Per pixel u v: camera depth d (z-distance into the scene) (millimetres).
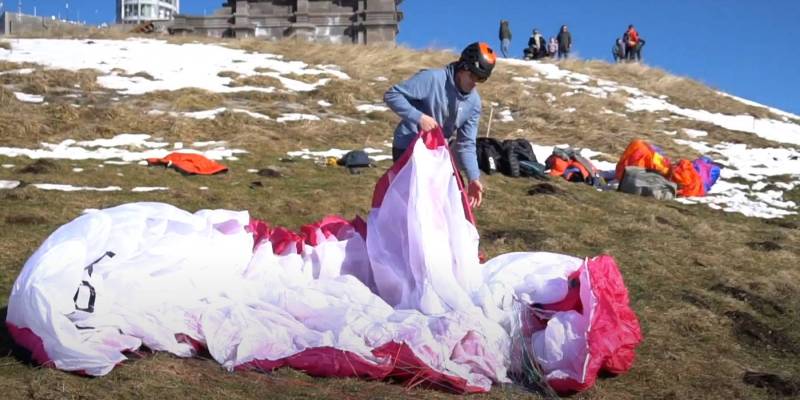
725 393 4727
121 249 4594
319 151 12672
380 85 18578
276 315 4574
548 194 10438
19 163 10562
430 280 4727
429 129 5109
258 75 17969
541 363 4453
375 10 31484
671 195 11477
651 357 5199
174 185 9875
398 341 4363
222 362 4430
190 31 32375
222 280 4758
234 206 8883
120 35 23766
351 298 4781
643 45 31031
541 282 4898
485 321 4543
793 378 5008
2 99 13992
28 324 4297
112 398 3967
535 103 18156
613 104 19281
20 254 6559
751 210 11117
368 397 4160
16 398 3908
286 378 4332
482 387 4352
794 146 16969
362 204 9266
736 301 6598
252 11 32375
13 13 42500
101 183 9711
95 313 4340
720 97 22141
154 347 4465
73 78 16250
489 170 11648
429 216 4879
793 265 8016
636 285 6887
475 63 5211
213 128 13484
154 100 15109
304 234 5445
